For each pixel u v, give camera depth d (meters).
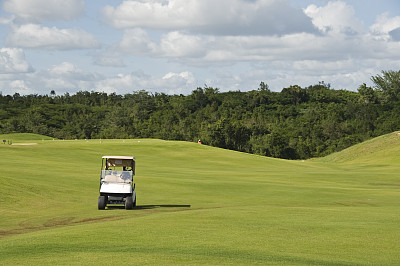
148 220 18.53
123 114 188.12
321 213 21.64
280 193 33.38
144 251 12.64
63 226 18.38
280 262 11.49
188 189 33.78
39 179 32.22
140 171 47.50
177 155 76.56
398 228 17.00
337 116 171.00
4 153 58.66
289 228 16.81
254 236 15.09
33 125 174.50
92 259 11.60
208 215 20.19
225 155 80.38
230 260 11.60
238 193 32.84
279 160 82.69
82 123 183.62
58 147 71.62
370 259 12.16
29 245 13.45
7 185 27.55
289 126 164.00
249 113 197.88
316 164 82.06
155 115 195.25
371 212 22.50
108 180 23.11
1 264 11.09
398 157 84.38
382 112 174.75
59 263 11.17
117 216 20.88
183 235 15.09
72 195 27.69
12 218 20.47
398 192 35.91
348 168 72.06
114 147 78.19
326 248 13.45
